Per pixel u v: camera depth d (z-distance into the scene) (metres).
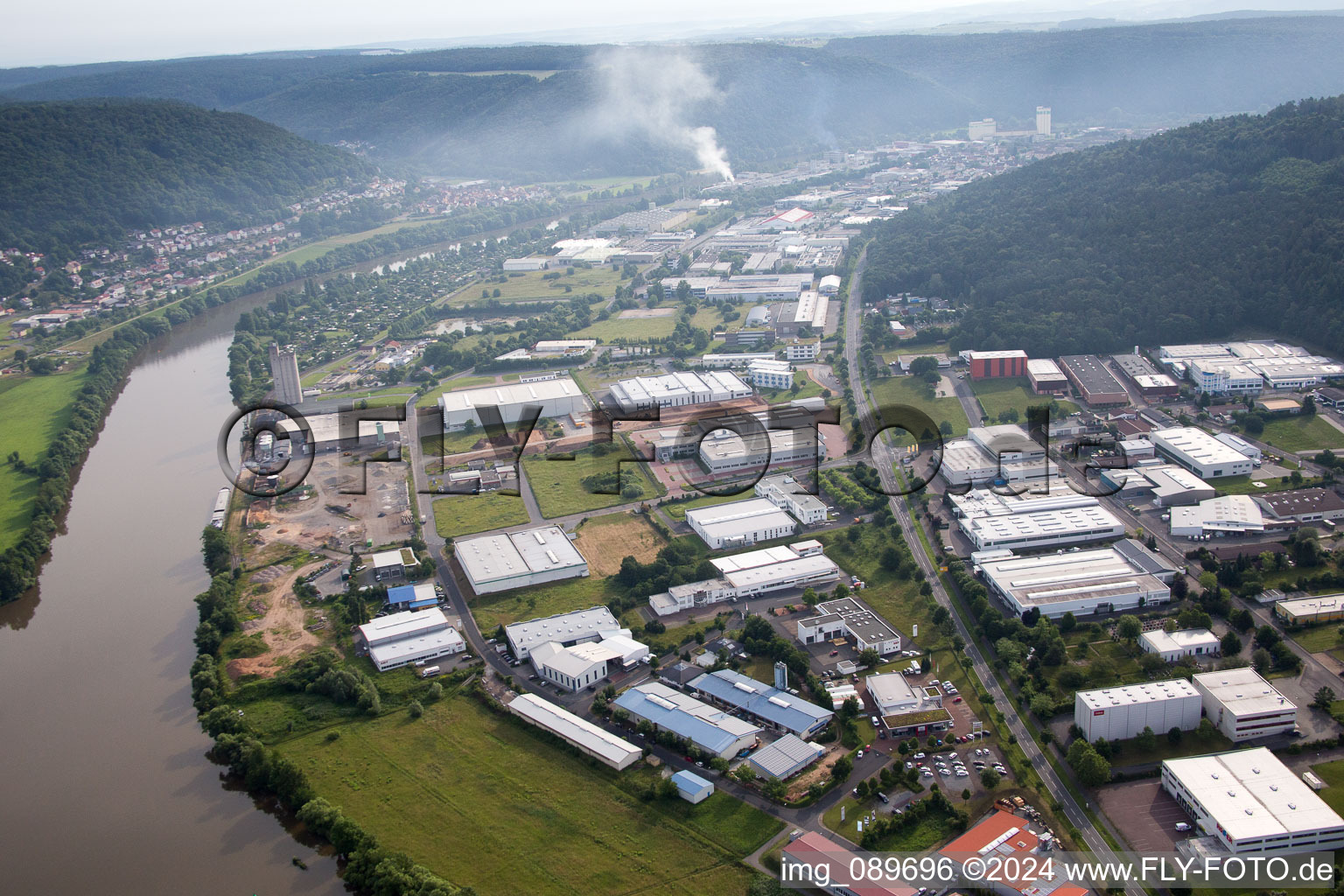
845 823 156.38
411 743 181.75
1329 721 174.88
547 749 177.88
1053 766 169.50
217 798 174.62
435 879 144.50
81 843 164.50
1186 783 156.88
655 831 156.88
